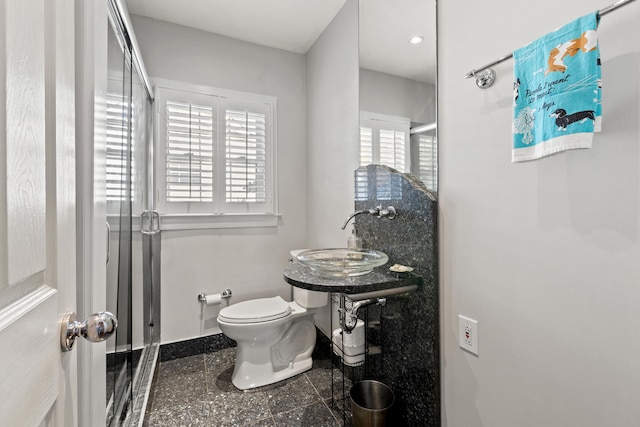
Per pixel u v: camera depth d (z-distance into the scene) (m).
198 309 2.28
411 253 1.34
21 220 0.40
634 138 0.69
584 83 0.69
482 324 1.05
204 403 1.71
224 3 1.99
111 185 1.16
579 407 0.79
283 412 1.63
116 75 1.25
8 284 0.37
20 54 0.40
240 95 2.41
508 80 0.95
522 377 0.93
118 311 1.29
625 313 0.71
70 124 0.56
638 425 0.69
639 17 0.68
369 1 1.69
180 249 2.23
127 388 1.47
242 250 2.42
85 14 0.72
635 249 0.69
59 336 0.51
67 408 0.55
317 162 2.42
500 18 0.98
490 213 1.02
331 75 2.18
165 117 2.18
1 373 0.35
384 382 1.54
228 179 2.38
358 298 1.24
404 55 1.42
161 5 2.01
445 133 1.19
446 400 1.21
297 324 2.09
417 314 1.31
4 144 0.37
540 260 0.88
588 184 0.77
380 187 1.56
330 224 2.21
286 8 2.04
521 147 0.84
